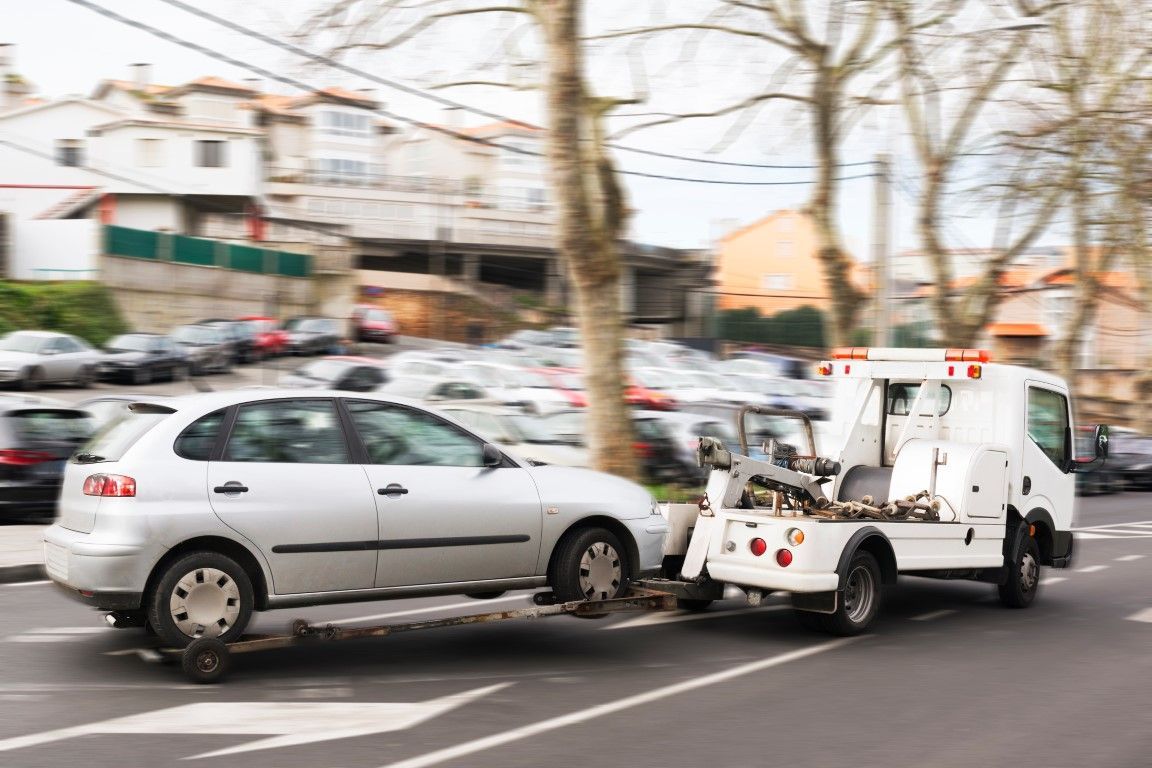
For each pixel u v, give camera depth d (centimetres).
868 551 926
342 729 602
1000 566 1033
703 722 636
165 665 731
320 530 714
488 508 780
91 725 599
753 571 884
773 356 5256
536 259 7425
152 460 680
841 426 1093
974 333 2864
